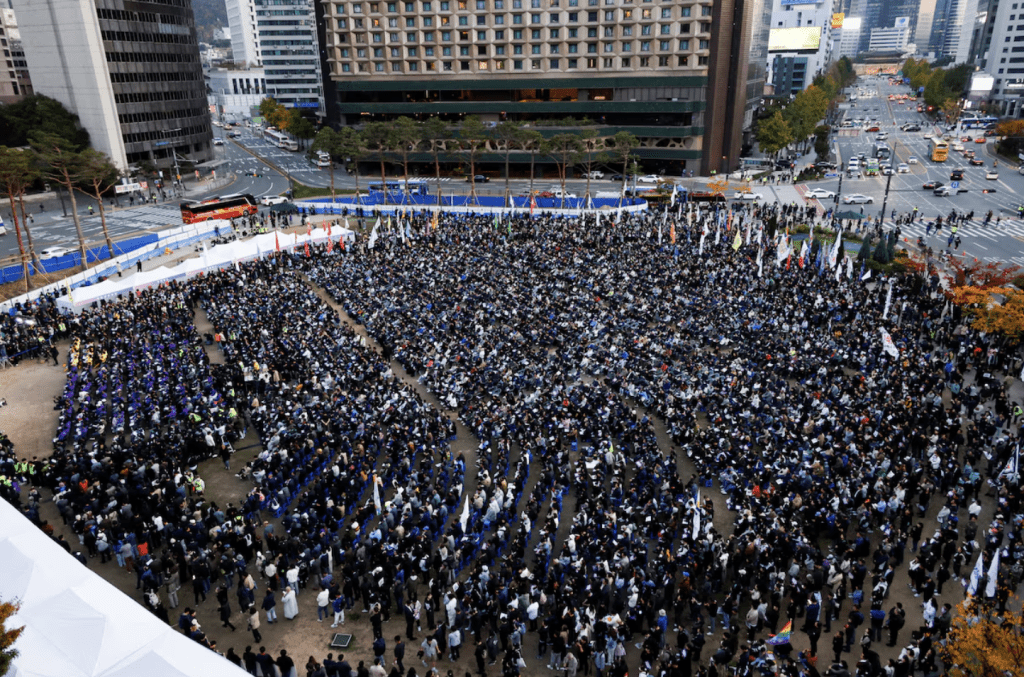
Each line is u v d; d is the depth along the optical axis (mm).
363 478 34188
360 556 28266
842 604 27344
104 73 141625
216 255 73125
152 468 34375
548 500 34531
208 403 41812
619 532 30094
